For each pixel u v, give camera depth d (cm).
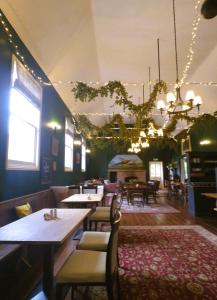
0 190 305
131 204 831
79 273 168
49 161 540
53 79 558
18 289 232
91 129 770
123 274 264
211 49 517
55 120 607
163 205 827
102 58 593
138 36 482
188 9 393
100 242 234
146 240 398
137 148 844
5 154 317
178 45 509
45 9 348
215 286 237
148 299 214
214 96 696
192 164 781
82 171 1091
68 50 491
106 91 449
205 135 911
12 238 174
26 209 321
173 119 573
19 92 371
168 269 277
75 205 469
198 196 645
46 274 192
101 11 409
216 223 539
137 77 692
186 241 392
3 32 314
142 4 387
